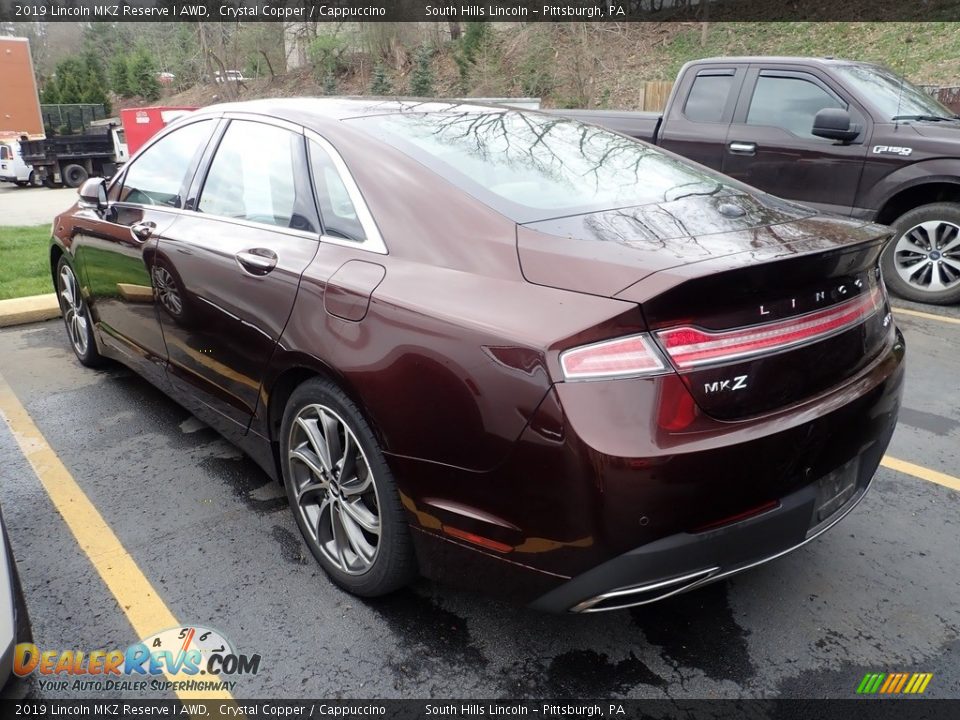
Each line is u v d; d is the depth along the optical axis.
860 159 6.00
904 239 6.12
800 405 2.02
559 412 1.80
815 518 2.14
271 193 2.85
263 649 2.29
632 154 2.96
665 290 1.78
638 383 1.80
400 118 2.85
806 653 2.30
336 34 35.19
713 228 2.25
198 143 3.37
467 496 2.02
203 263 2.94
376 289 2.23
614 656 2.28
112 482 3.29
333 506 2.50
